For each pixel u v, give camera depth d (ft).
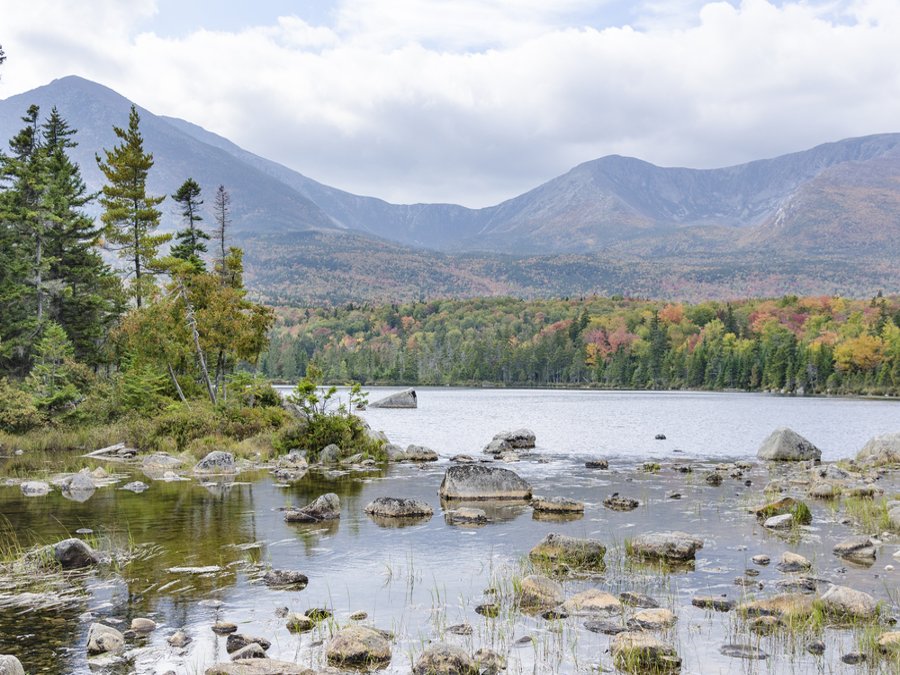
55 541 53.31
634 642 31.81
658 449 136.46
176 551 50.67
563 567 46.70
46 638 33.50
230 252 190.19
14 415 127.95
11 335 165.17
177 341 153.69
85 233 183.01
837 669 30.12
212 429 125.70
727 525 60.85
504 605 39.06
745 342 630.74
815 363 522.47
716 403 373.61
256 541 54.08
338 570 45.96
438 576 44.70
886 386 492.54
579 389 647.15
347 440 115.24
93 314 180.24
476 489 75.61
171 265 160.15
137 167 194.39
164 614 37.09
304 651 32.24
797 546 52.65
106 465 102.01
